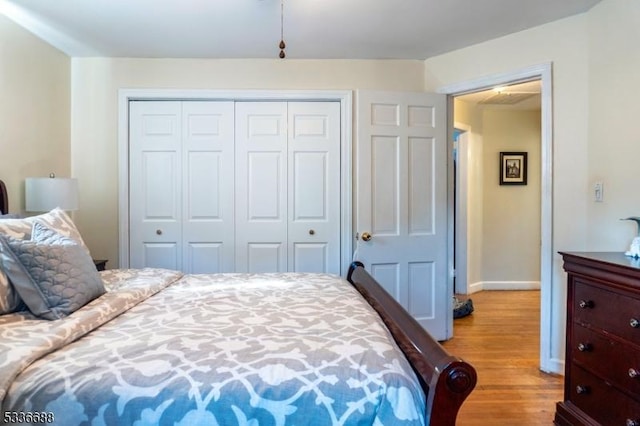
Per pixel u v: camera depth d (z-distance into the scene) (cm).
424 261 305
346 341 113
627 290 155
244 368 97
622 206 209
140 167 307
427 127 304
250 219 311
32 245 137
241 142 308
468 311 375
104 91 302
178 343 112
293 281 199
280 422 91
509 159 486
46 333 111
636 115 200
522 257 488
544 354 253
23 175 250
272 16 237
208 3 221
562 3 223
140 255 308
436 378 91
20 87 246
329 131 310
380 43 278
